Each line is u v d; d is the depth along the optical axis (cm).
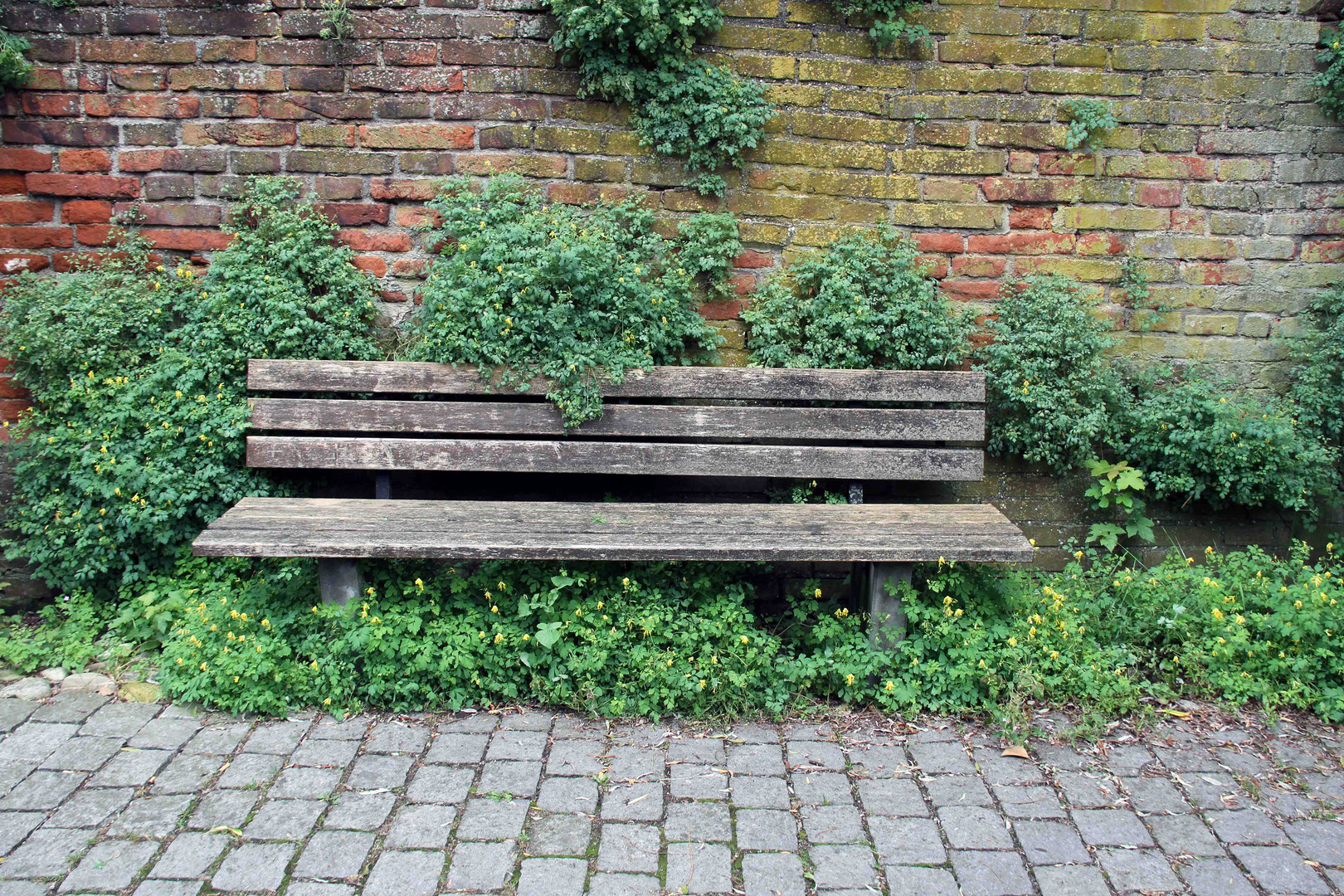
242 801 252
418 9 358
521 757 277
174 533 346
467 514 328
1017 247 383
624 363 352
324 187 367
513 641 303
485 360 351
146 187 363
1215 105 377
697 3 352
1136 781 272
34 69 353
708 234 370
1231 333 391
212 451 345
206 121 361
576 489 383
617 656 306
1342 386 377
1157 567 362
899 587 312
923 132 374
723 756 280
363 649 297
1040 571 386
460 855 232
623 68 357
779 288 377
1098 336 372
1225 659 323
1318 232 385
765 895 221
